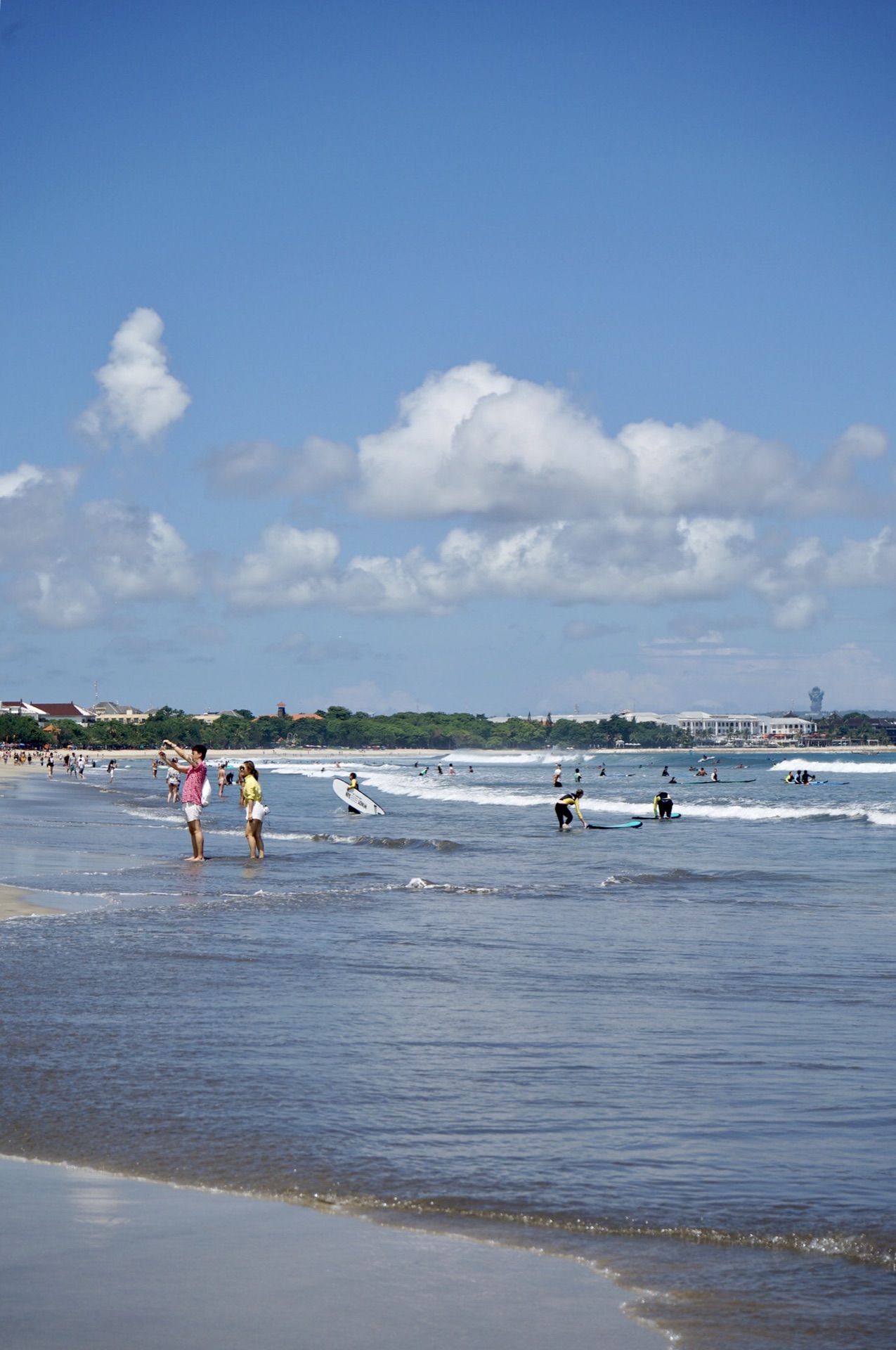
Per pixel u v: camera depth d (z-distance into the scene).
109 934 14.33
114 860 24.69
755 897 19.78
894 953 13.78
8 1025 9.34
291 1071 8.02
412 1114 7.05
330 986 11.22
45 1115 6.91
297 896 18.52
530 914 17.16
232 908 17.03
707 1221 5.42
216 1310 4.43
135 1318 4.35
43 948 13.21
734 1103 7.40
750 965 12.84
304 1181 5.88
